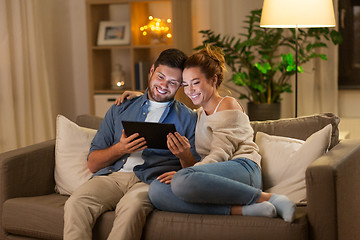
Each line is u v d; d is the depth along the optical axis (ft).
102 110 14.12
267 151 7.58
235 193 6.40
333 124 7.82
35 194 7.98
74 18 15.38
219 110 7.27
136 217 6.48
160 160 7.54
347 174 6.43
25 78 13.44
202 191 6.34
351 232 6.61
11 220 7.34
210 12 14.52
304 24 9.45
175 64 7.47
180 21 13.47
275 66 12.27
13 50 13.15
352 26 13.78
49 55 14.80
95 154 7.66
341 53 13.93
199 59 7.27
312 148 7.16
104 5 14.58
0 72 12.87
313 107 13.75
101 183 7.25
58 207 7.11
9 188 7.53
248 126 7.38
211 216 6.39
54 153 8.38
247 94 14.32
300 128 7.92
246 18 14.25
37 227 7.18
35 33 13.75
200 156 7.53
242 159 7.00
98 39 14.12
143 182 7.43
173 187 6.48
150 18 14.01
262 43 12.62
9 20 13.07
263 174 7.44
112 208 7.20
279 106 12.43
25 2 13.41
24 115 13.32
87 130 8.45
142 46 13.74
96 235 6.89
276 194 6.47
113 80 14.44
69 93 15.58
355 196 6.79
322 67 13.56
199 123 7.52
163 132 6.98
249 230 6.15
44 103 14.16
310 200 6.13
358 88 13.70
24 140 13.33
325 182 6.01
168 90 7.55
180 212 6.62
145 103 7.77
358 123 13.44
